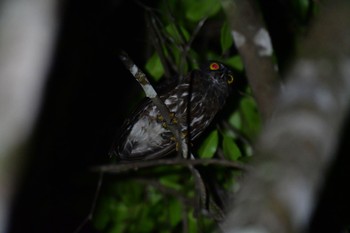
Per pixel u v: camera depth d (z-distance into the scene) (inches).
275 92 292.4
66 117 192.5
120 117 508.4
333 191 441.7
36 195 180.7
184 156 342.3
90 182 504.7
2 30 129.3
